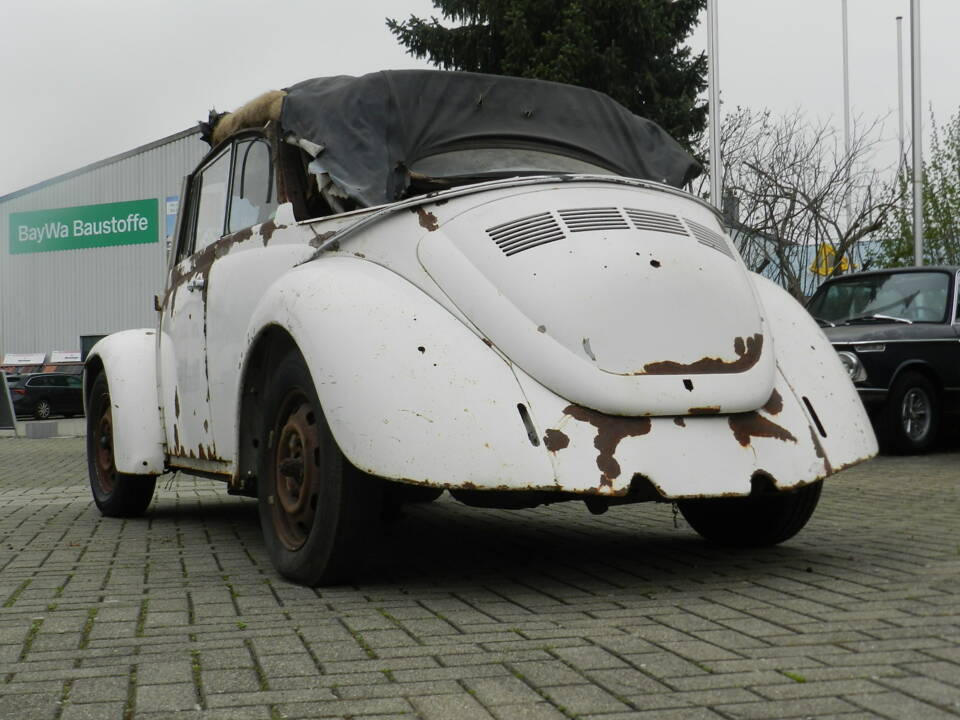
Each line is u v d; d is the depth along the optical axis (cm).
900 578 416
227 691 274
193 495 828
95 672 293
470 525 614
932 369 1126
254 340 447
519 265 405
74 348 4284
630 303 405
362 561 409
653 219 443
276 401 437
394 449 367
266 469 445
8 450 1581
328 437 398
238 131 550
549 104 532
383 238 435
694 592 398
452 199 432
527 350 390
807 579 419
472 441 367
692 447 392
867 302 1202
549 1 2266
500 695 267
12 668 299
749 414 415
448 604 382
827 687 270
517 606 378
